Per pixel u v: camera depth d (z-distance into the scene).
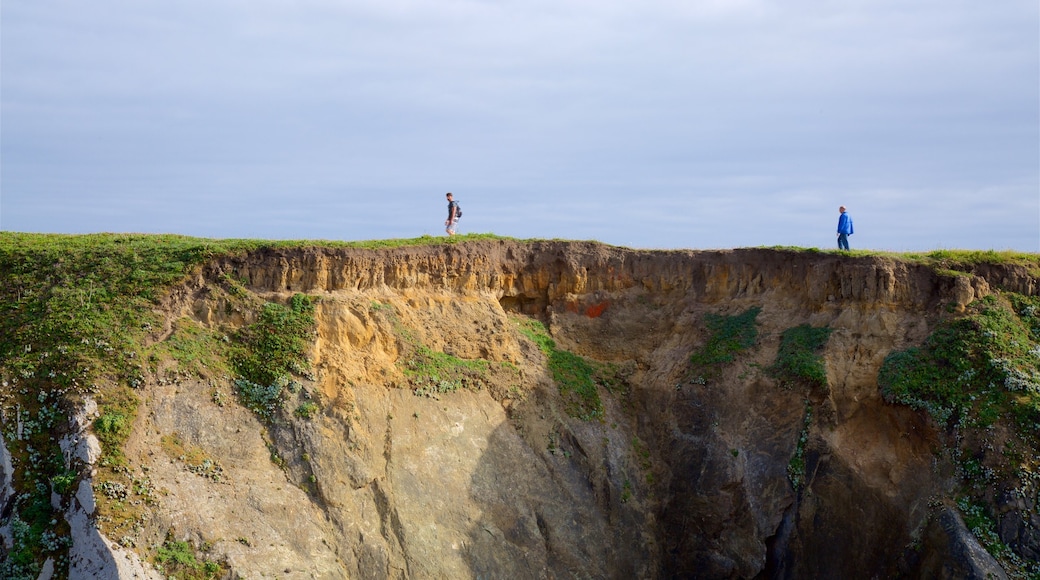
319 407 36.12
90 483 32.09
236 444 34.75
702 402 41.78
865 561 37.72
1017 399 37.53
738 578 38.94
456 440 38.22
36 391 34.81
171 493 32.69
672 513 40.47
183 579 31.05
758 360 42.00
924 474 37.88
